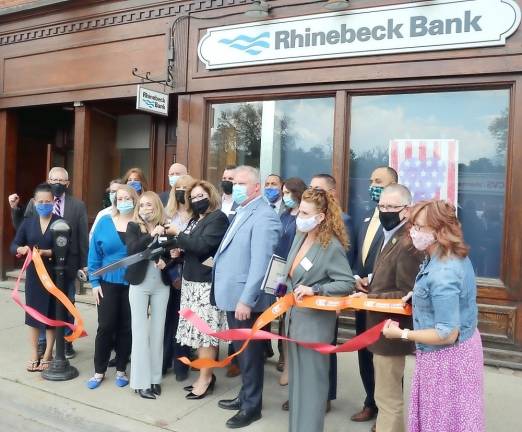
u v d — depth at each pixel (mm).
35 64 8016
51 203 4434
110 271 3992
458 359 2359
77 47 7582
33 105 8055
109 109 8109
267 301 3533
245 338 3184
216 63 6320
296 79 5832
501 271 4973
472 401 2344
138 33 7000
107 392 4098
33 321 4426
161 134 8227
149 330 4059
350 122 5711
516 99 4883
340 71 5598
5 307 6852
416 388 2479
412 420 2492
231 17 6238
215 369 4742
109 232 4203
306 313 3027
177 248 4008
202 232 3885
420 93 5422
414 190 5395
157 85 6820
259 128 6336
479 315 4984
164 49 6797
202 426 3525
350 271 3029
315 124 6027
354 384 4383
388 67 5355
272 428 3500
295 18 5781
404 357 2908
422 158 5367
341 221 3061
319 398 3010
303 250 3125
